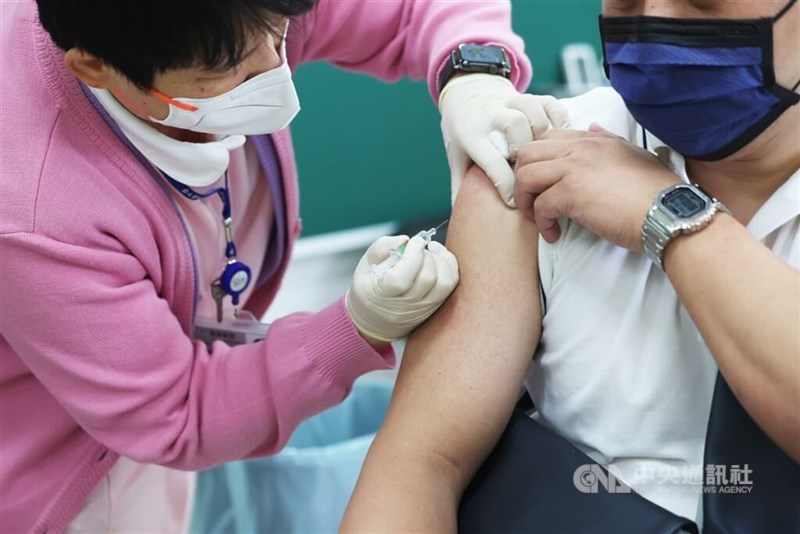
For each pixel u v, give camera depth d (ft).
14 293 3.50
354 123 9.66
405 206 10.29
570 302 3.32
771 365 2.63
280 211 4.66
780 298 2.67
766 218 3.07
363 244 10.11
